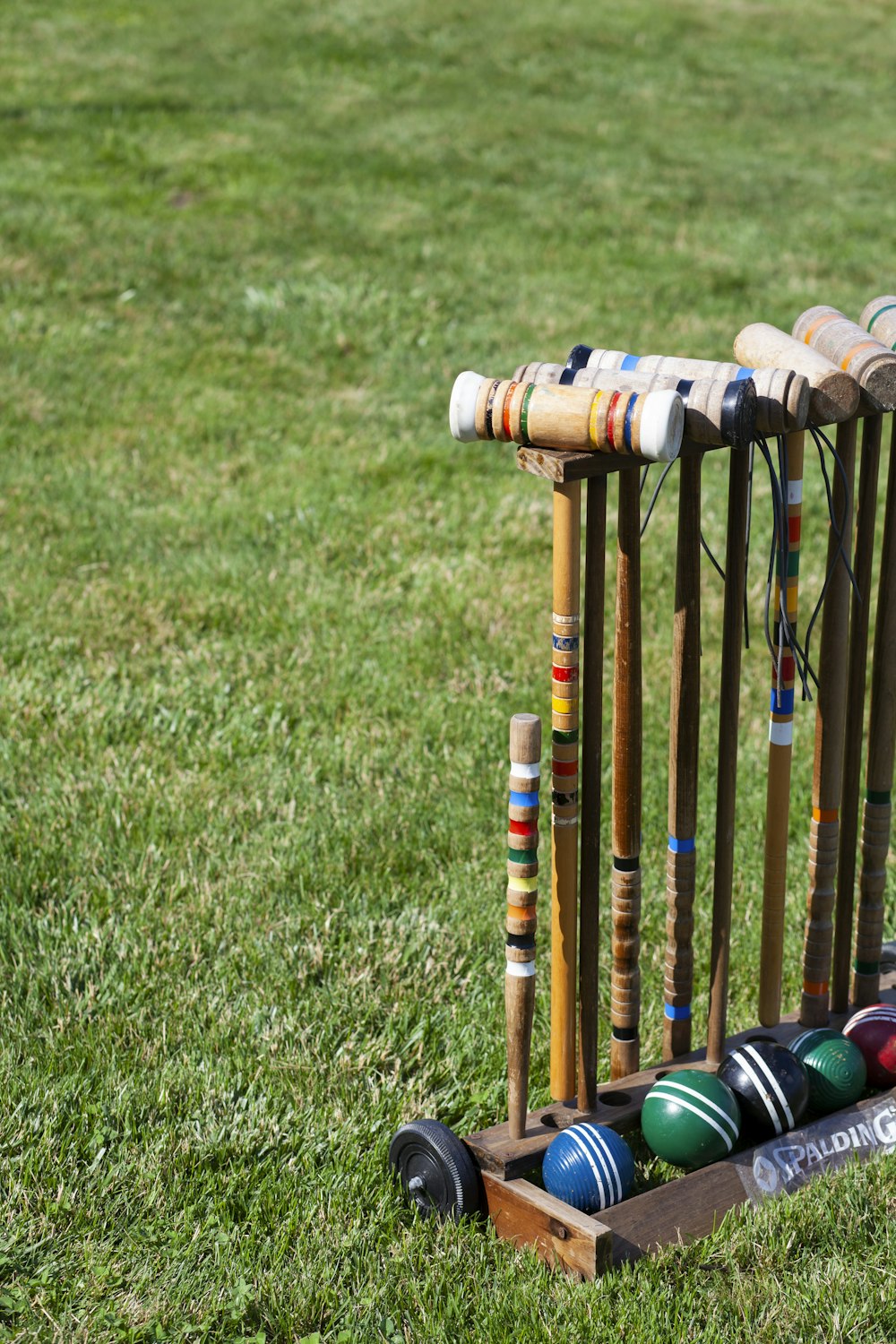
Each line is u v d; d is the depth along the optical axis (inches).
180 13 708.7
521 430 114.5
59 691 214.2
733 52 741.3
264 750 202.7
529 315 390.3
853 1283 116.4
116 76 601.0
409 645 232.8
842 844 142.6
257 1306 115.6
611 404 110.5
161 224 438.9
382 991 155.4
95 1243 121.8
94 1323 113.5
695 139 599.2
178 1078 140.6
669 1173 132.8
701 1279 117.9
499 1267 119.1
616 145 578.6
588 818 122.5
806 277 439.5
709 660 234.7
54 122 530.0
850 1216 123.9
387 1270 119.3
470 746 203.2
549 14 770.2
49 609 238.8
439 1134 124.5
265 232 438.3
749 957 162.9
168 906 167.6
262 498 284.4
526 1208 120.1
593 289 413.4
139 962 157.6
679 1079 127.3
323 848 179.5
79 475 290.8
